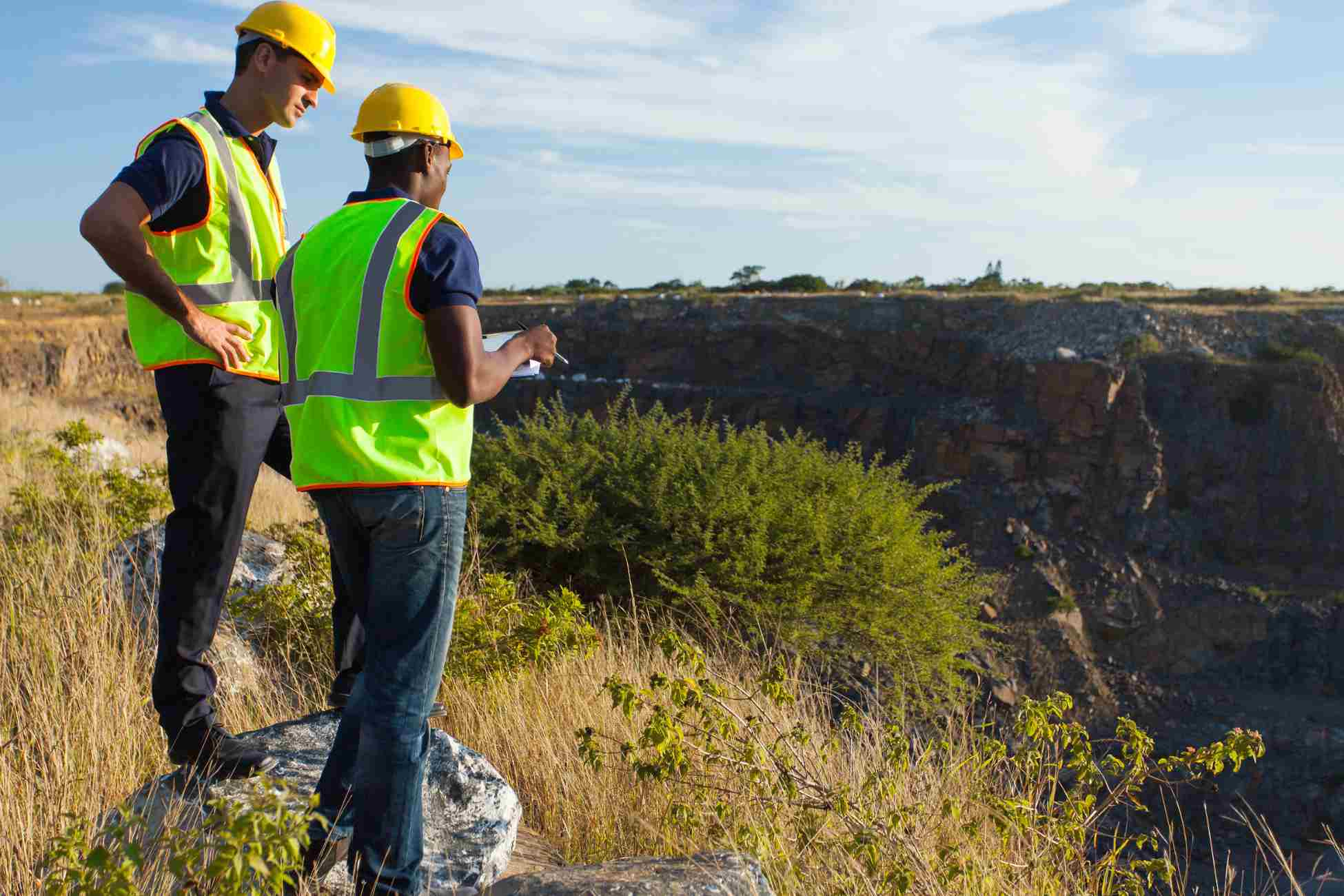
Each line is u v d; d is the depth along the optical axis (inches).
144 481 278.4
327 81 113.0
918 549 338.3
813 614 311.7
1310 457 1734.7
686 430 360.2
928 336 2053.4
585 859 127.6
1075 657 1507.1
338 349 87.4
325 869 98.4
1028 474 1768.0
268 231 114.6
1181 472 1748.3
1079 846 135.3
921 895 114.7
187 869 81.3
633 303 2415.1
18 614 158.1
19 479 310.0
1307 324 1946.4
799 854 120.0
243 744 115.0
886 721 215.5
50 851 79.1
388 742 89.5
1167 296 2190.0
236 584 195.0
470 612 191.8
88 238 97.0
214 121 109.3
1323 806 1172.5
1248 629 1579.7
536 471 324.2
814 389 2127.2
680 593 295.7
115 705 132.3
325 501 90.3
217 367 109.1
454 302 86.0
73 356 2206.0
